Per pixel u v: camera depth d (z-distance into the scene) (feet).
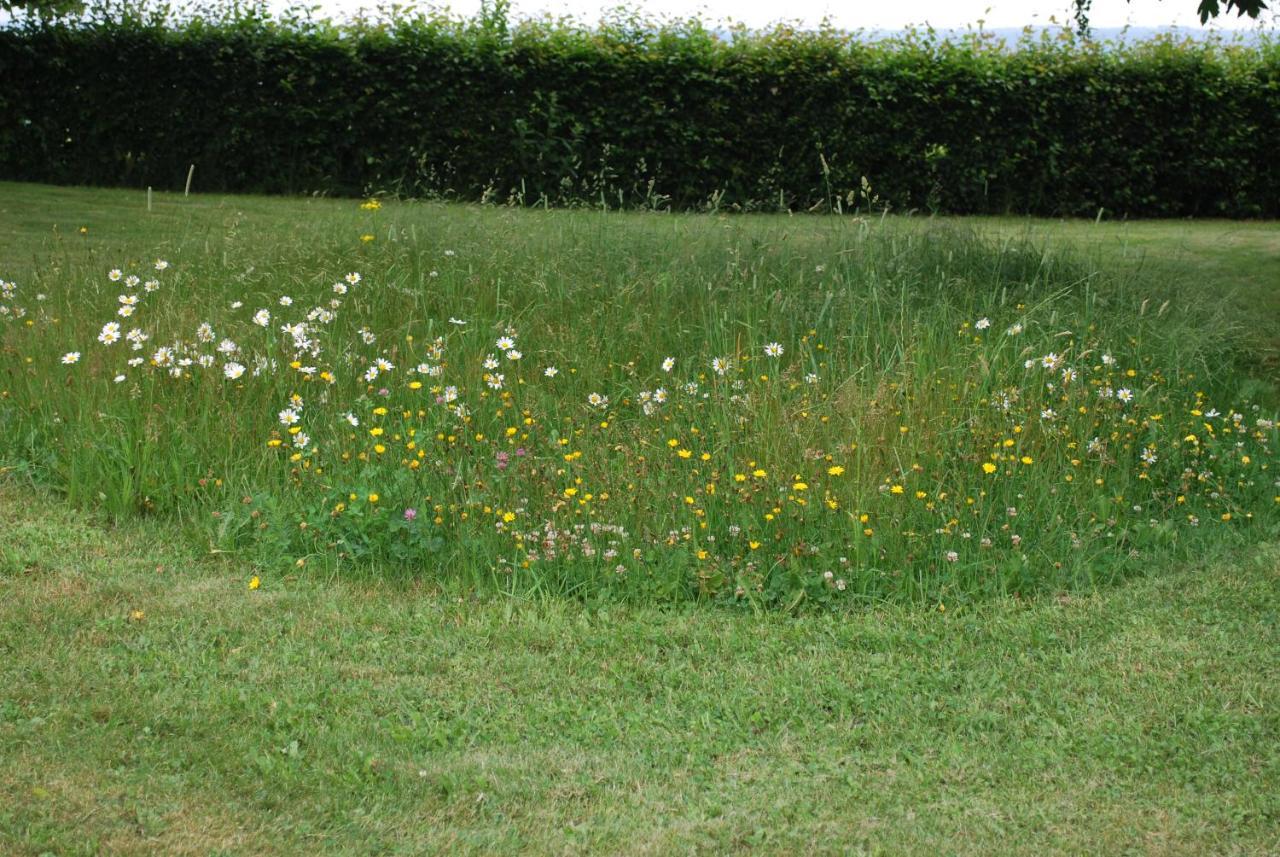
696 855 10.86
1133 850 10.98
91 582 15.90
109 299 25.44
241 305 25.05
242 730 12.59
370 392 21.39
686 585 16.25
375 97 51.49
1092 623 15.48
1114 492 19.08
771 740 12.82
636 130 51.96
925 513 17.53
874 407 19.63
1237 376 24.88
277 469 18.75
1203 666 14.23
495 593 16.10
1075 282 27.71
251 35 50.52
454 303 25.61
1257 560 17.17
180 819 11.01
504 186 52.49
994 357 21.90
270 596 15.79
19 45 49.57
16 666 13.65
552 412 21.27
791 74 52.13
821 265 27.20
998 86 52.54
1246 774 12.12
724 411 20.10
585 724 13.02
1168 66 53.16
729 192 52.90
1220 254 36.99
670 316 25.13
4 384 21.79
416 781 11.84
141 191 49.47
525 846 10.91
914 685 13.91
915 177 53.36
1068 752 12.60
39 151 50.85
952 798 11.79
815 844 11.02
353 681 13.76
